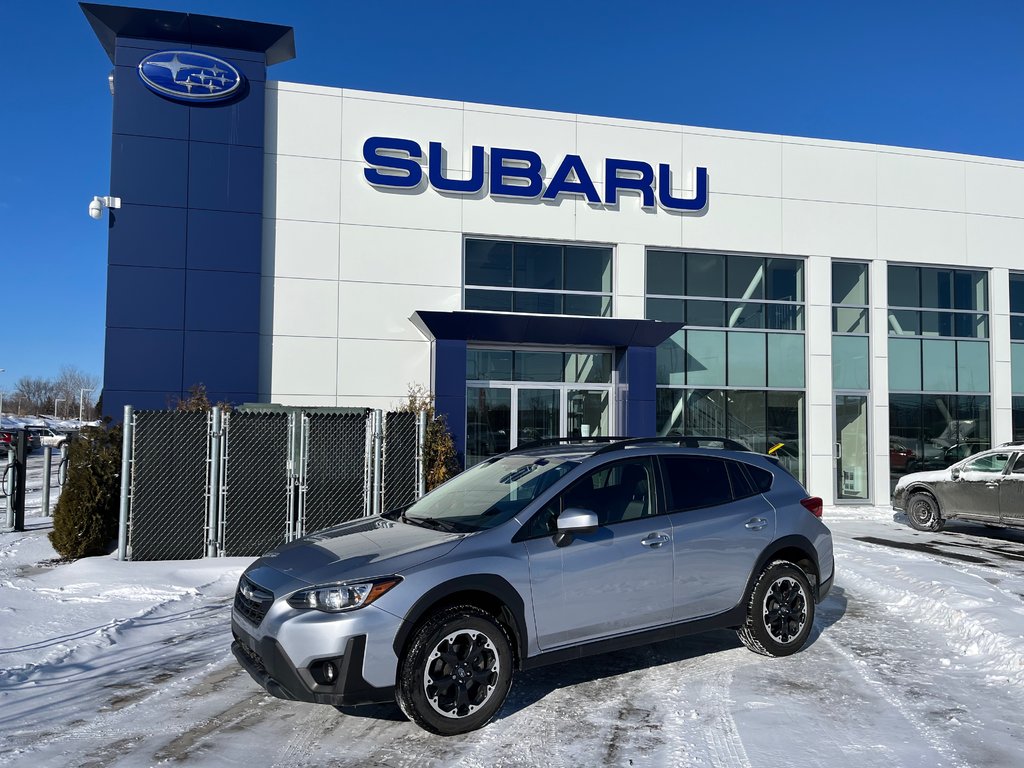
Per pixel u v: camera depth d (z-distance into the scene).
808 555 5.87
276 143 13.81
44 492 13.74
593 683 5.14
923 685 5.10
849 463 16.30
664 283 15.57
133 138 13.00
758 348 15.96
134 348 12.80
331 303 13.88
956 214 17.03
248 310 13.30
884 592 7.87
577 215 15.04
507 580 4.48
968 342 17.09
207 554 9.41
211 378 13.06
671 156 15.59
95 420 12.80
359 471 10.09
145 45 13.13
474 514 5.07
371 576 4.20
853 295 16.58
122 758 3.96
